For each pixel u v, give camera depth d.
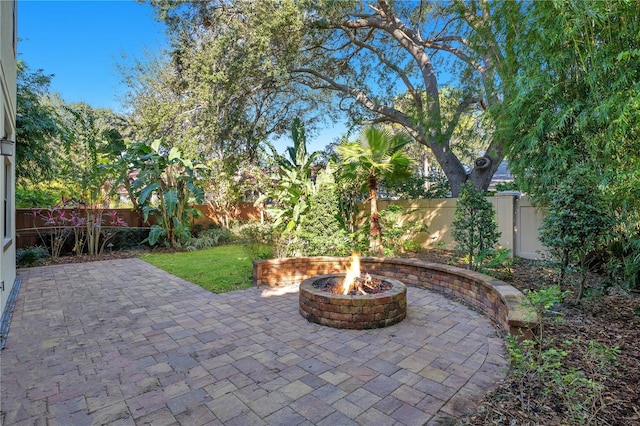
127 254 9.56
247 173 12.05
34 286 5.98
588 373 2.56
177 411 2.31
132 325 4.00
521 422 2.08
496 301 3.99
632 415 2.09
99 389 2.59
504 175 16.08
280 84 10.71
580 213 3.85
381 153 6.96
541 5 3.92
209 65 10.27
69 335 3.70
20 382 2.71
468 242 5.57
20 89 8.25
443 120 9.50
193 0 10.30
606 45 3.42
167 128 11.37
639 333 3.29
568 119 4.04
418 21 10.63
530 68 4.28
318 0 9.20
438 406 2.33
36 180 9.38
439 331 3.75
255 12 9.41
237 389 2.58
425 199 9.81
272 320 4.16
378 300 3.87
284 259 6.08
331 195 7.28
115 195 10.84
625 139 3.38
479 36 5.97
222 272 6.95
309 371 2.86
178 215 10.66
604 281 4.31
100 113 13.46
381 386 2.61
